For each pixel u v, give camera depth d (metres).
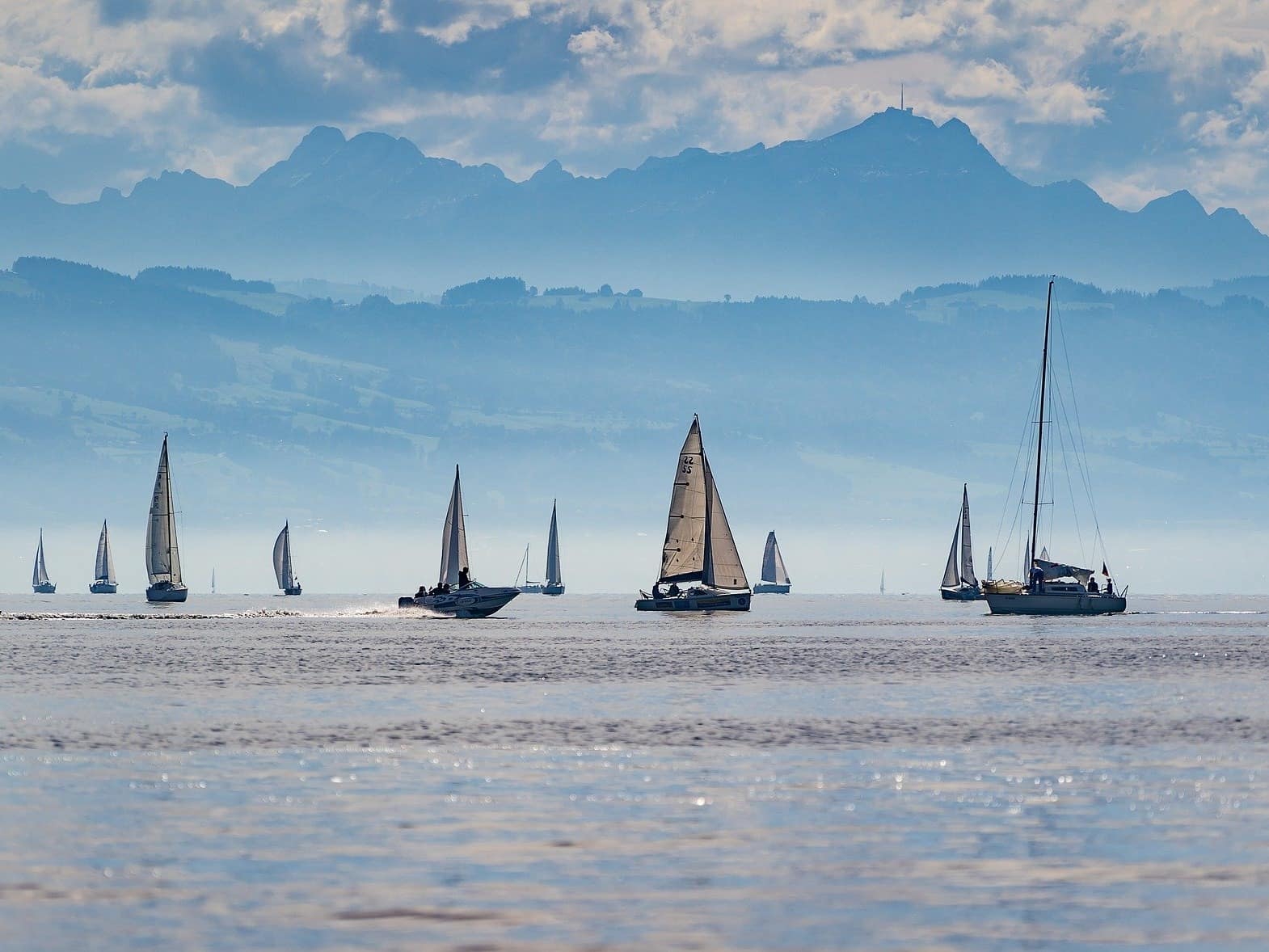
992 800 195.62
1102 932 140.88
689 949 136.75
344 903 148.88
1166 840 172.50
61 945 137.25
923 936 139.88
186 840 172.25
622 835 175.38
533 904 148.88
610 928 141.88
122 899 150.12
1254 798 196.25
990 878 157.62
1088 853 167.12
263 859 164.25
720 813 187.50
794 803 193.50
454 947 136.62
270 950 136.00
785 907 148.00
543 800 195.25
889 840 173.25
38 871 159.50
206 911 146.50
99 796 197.62
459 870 160.25
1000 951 135.88
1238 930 141.00
